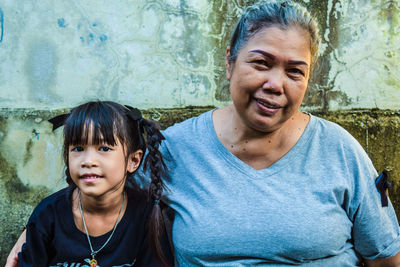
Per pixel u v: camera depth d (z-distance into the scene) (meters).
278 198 1.02
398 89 1.53
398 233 1.12
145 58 1.51
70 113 1.14
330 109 1.53
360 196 1.05
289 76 0.96
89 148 1.08
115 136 1.10
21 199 1.55
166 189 1.16
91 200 1.14
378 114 1.54
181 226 1.10
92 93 1.51
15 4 1.48
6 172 1.54
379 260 1.11
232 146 1.09
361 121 1.53
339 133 1.10
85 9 1.49
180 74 1.52
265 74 0.96
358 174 1.06
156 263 1.18
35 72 1.50
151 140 1.15
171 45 1.51
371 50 1.52
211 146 1.12
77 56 1.50
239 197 1.04
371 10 1.50
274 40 0.94
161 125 1.52
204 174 1.10
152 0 1.49
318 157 1.07
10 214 1.56
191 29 1.51
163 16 1.50
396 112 1.54
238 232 1.01
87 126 1.07
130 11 1.49
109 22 1.50
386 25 1.51
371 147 1.54
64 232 1.16
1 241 1.57
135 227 1.20
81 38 1.49
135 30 1.50
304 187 1.03
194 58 1.52
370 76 1.53
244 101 0.99
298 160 1.06
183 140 1.16
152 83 1.52
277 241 1.00
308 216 1.00
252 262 1.03
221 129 1.12
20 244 1.25
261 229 1.00
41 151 1.53
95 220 1.17
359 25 1.51
